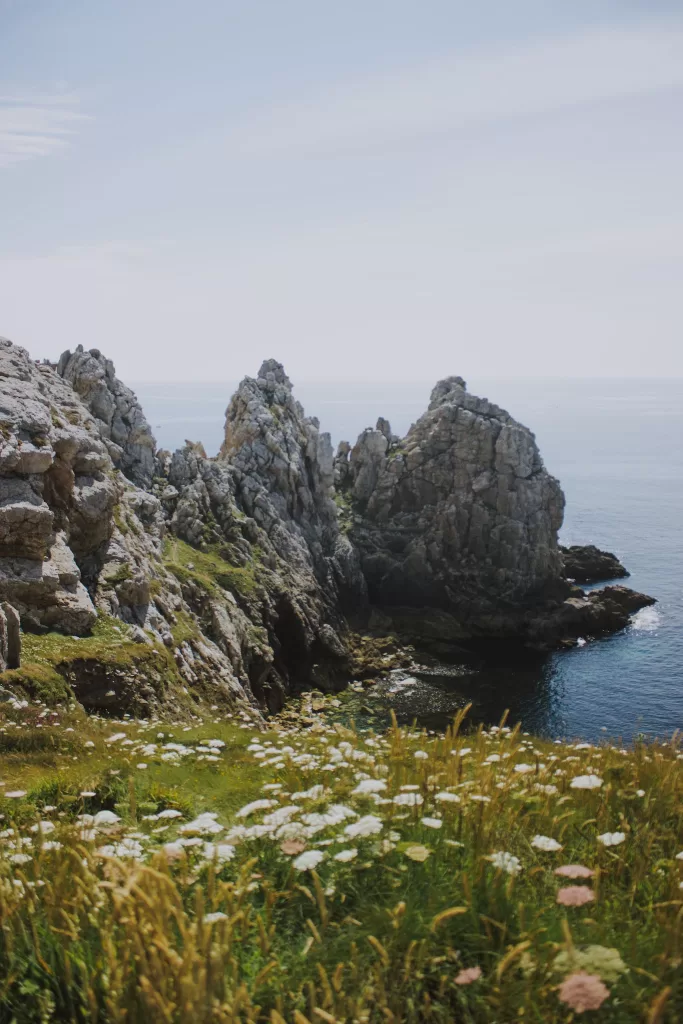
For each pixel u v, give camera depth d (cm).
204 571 7269
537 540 10212
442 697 7794
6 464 3616
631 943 493
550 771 856
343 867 591
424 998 472
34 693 2772
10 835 732
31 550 3619
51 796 1070
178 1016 436
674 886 564
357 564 9806
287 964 507
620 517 18388
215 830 664
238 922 532
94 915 530
